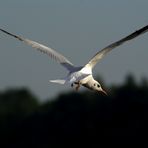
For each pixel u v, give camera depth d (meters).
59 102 65.19
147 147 57.97
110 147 59.88
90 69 18.89
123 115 59.50
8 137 69.12
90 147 61.31
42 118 67.25
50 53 19.30
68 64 19.03
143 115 58.81
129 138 58.53
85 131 61.28
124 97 59.34
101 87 19.80
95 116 60.69
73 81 18.27
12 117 72.19
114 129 59.72
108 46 18.62
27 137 68.12
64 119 64.12
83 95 63.59
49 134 65.25
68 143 63.78
